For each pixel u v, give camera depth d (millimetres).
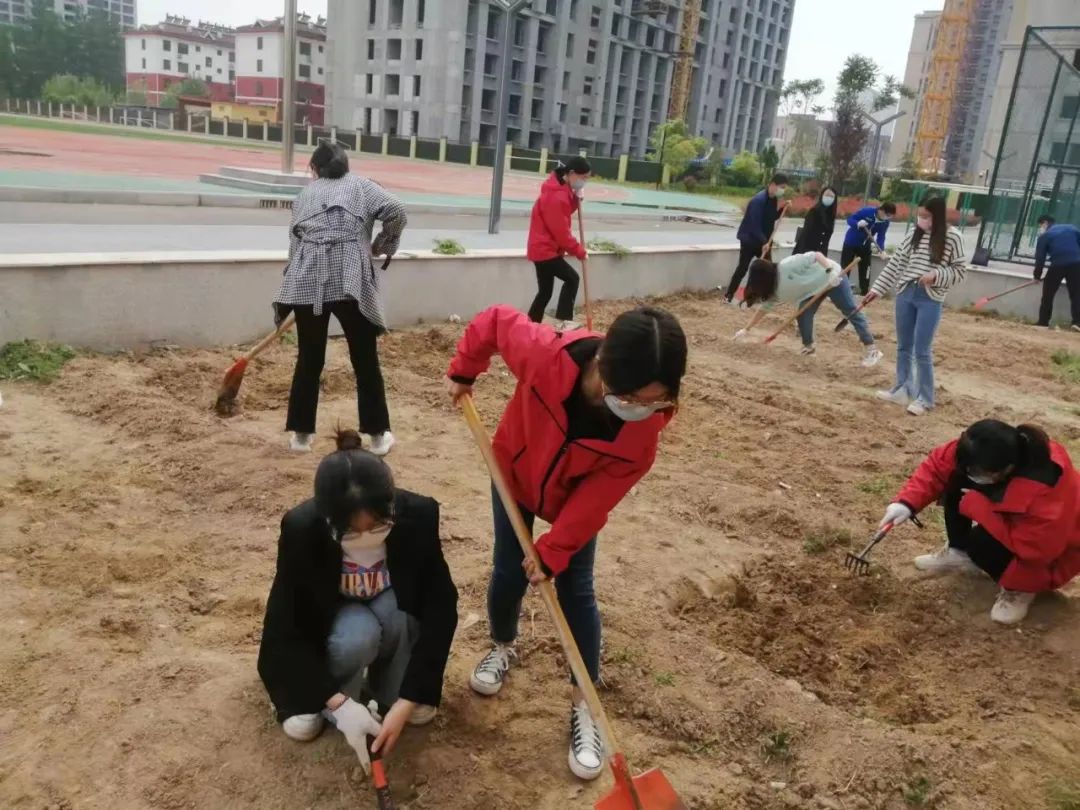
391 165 40531
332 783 2775
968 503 4180
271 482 4789
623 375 2262
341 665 2818
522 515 3021
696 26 82125
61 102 84625
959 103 106312
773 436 6684
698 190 46750
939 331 11609
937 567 4703
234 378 5625
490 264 9500
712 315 11469
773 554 4789
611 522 4883
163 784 2709
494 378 7312
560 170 8586
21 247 7574
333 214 5090
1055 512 3955
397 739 2990
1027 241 16469
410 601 2828
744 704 3357
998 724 3529
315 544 2697
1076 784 3178
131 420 5484
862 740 3221
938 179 51969
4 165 18609
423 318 8953
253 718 3002
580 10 69812
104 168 20266
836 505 5504
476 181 32000
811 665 3973
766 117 101562
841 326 10281
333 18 68250
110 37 106125
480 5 63281
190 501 4602
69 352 6359
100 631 3430
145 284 6789
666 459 6020
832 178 44938
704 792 2918
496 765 2959
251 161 27906
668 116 83000
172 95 93312
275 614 2797
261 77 88875
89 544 4047
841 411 7445
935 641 4211
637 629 3791
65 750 2805
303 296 4969
